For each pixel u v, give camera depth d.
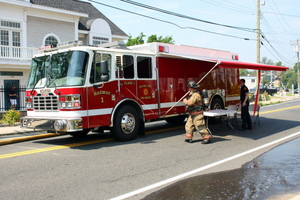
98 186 4.80
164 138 8.98
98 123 7.67
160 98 9.39
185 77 10.30
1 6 17.34
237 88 12.98
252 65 9.26
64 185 4.86
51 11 19.39
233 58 12.84
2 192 4.56
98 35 23.17
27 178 5.22
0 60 16.78
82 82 7.38
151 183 4.94
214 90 11.56
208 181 5.01
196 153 7.01
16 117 13.20
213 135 9.46
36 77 8.25
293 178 5.11
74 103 7.24
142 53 8.93
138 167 5.86
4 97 15.30
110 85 8.00
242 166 5.91
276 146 7.73
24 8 18.27
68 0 22.19
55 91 7.53
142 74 8.90
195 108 8.09
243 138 8.89
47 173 5.50
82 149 7.49
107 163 6.16
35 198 4.32
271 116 14.80
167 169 5.72
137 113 8.91
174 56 9.78
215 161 6.29
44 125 7.59
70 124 7.08
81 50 7.51
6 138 9.49
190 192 4.52
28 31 18.70
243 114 10.41
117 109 8.25
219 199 4.22
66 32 20.70
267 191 4.51
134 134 8.66
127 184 4.90
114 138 8.65
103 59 7.90
